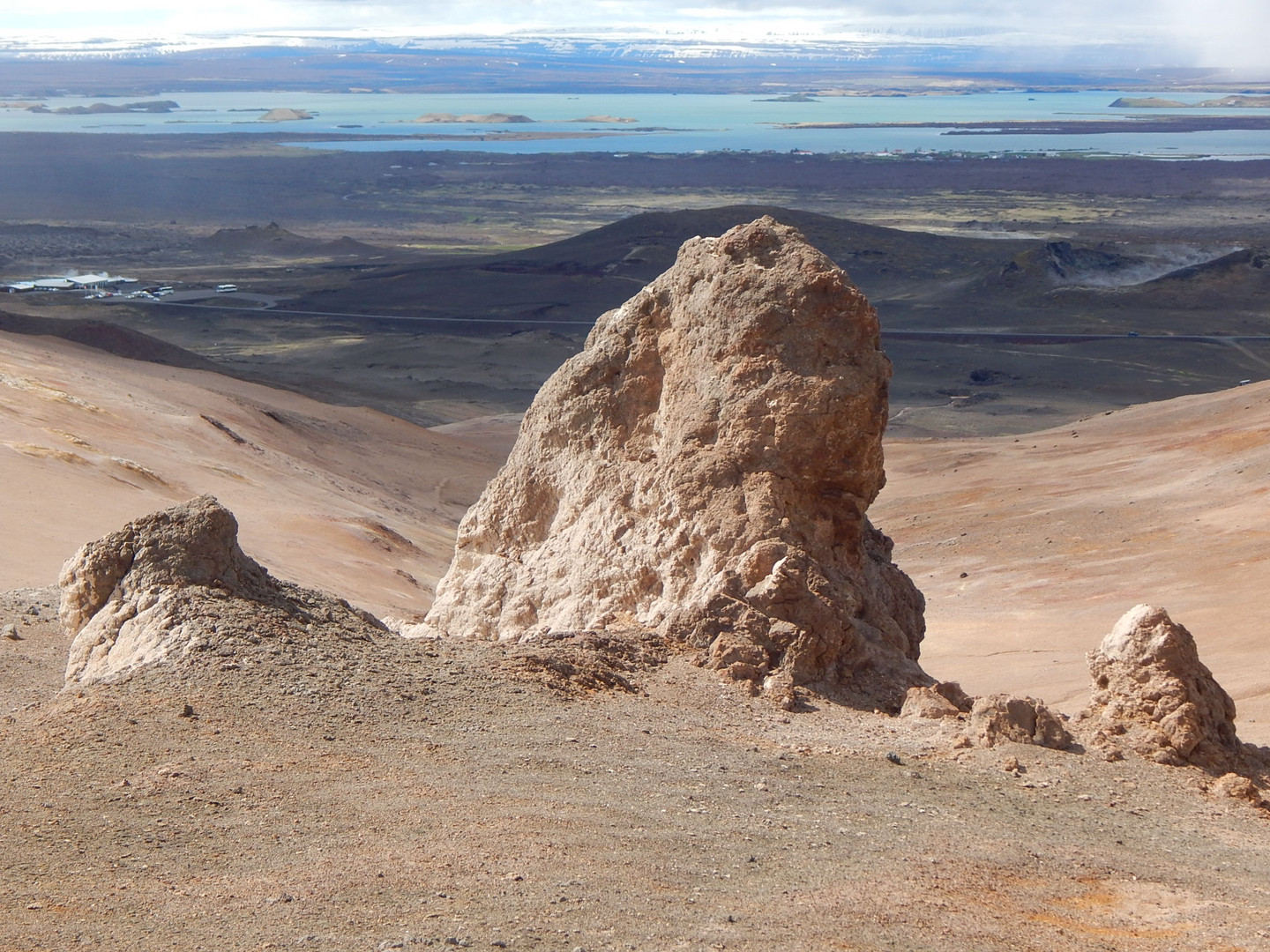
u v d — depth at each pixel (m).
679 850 9.06
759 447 16.56
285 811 9.00
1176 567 43.16
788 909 8.13
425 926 7.32
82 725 10.21
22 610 21.86
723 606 15.28
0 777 9.05
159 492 44.56
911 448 79.31
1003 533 53.75
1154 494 55.41
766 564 15.53
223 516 13.52
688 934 7.54
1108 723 13.76
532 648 14.14
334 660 12.40
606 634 15.45
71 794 8.88
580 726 12.01
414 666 12.85
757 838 9.54
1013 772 12.34
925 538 56.16
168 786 9.18
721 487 16.50
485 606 18.72
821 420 16.42
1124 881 9.60
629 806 9.94
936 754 12.76
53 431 47.72
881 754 12.50
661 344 18.36
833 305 16.92
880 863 9.27
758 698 14.07
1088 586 43.19
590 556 17.70
